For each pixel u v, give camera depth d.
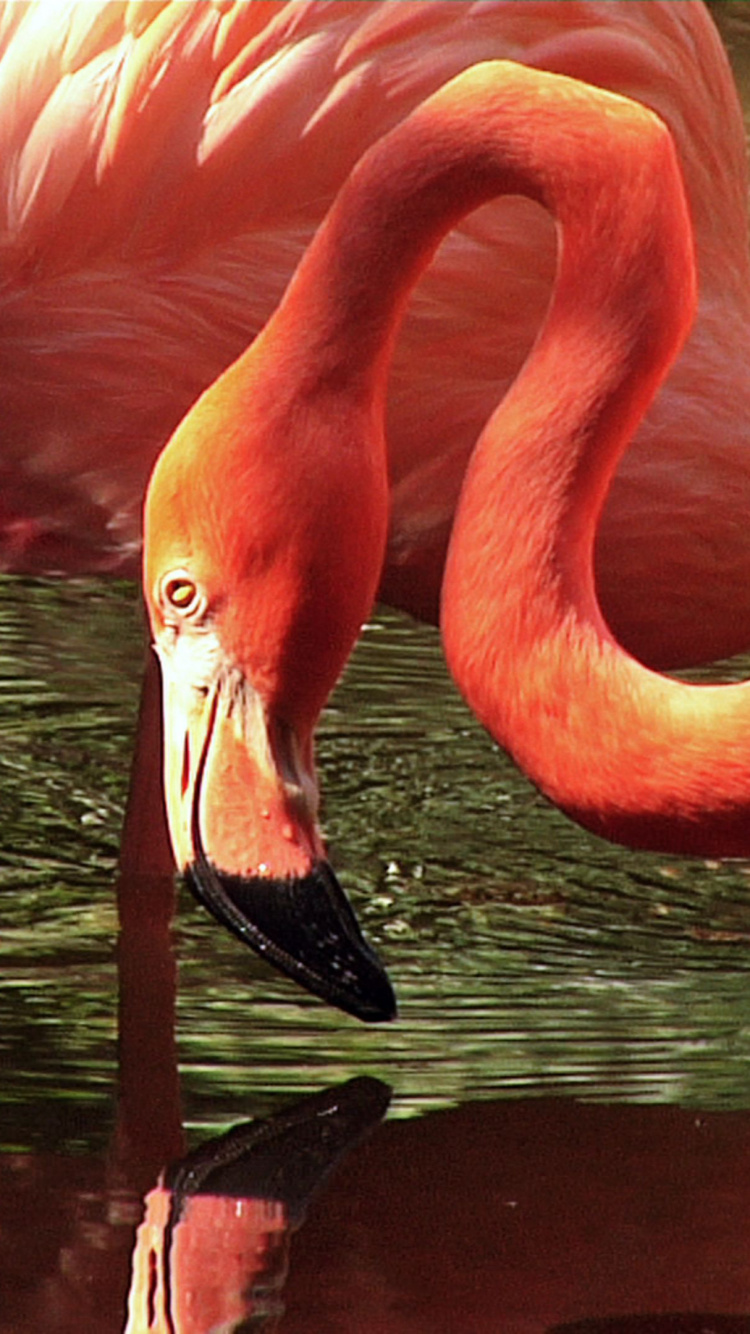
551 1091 5.51
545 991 6.16
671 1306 4.54
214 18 6.29
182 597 5.11
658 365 5.02
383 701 8.10
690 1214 4.90
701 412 6.37
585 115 5.05
